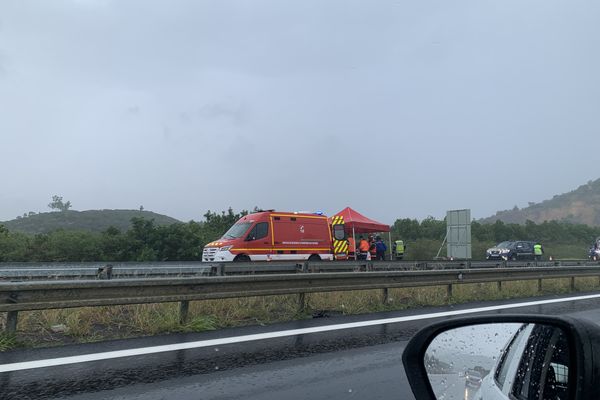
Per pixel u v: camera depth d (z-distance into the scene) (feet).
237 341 23.21
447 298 39.88
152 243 112.78
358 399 15.71
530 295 46.85
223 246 62.80
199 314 27.43
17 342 21.25
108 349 20.98
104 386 16.31
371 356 21.15
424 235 165.27
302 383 17.24
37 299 22.15
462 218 90.53
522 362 7.79
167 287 25.76
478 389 8.90
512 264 68.03
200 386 16.60
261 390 16.38
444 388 8.87
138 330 24.79
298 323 28.30
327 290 32.12
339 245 73.61
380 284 35.60
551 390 6.61
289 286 30.73
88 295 23.49
